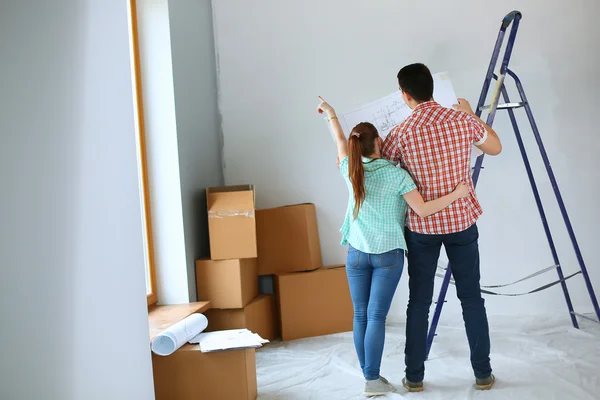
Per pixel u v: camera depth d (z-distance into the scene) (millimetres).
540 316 4234
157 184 3738
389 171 2949
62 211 2094
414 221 2996
